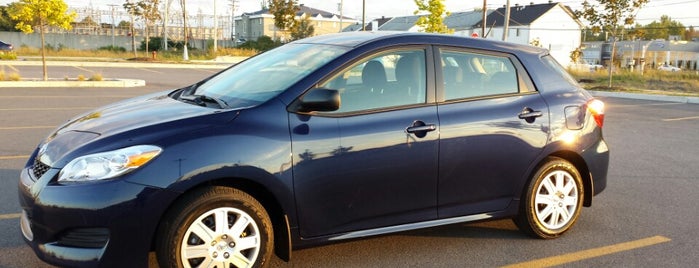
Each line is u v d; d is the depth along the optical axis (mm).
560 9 66750
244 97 3801
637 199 5957
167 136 3285
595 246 4535
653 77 29859
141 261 3223
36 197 3201
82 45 56469
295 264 4023
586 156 4664
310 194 3598
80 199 3096
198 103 3904
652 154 8586
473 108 4148
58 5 18469
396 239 4582
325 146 3596
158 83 20516
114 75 24125
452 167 4051
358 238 3840
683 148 9172
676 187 6496
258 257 3516
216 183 3400
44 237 3215
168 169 3188
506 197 4359
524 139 4309
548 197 4547
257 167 3379
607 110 15492
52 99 14023
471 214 4250
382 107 3861
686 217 5348
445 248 4418
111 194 3098
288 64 4098
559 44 67625
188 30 68125
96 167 3160
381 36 4137
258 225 3488
